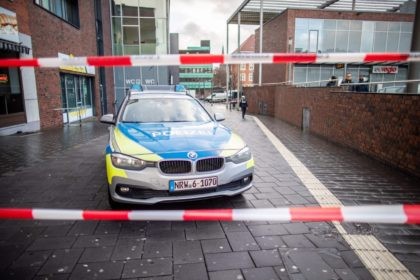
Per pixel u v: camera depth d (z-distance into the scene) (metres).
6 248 2.83
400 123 5.75
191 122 4.40
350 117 8.05
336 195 4.34
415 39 7.91
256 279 2.37
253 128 13.46
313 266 2.55
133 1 22.06
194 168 3.19
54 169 5.62
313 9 24.33
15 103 10.22
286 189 4.55
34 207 3.81
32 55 10.95
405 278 2.41
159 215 1.86
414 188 4.68
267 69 29.05
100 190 4.43
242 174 3.50
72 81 15.34
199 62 1.76
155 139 3.52
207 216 1.85
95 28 18.44
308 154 7.36
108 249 2.80
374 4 25.09
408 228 3.26
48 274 2.43
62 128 12.69
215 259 2.64
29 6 10.73
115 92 22.23
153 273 2.44
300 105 13.27
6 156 6.77
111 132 4.11
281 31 25.41
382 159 6.36
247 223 3.34
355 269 2.52
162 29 22.61
